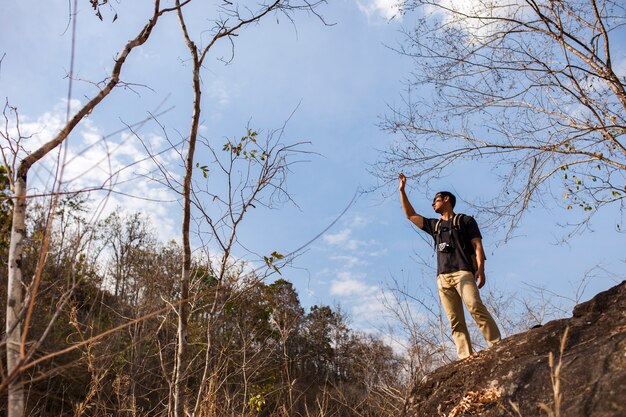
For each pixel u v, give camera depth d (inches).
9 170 121.9
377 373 302.4
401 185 216.2
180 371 218.1
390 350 305.4
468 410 145.5
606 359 130.3
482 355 165.6
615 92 294.7
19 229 116.2
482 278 188.2
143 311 311.1
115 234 486.9
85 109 146.6
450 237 198.5
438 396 162.1
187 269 221.1
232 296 238.4
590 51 297.9
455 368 168.1
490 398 144.2
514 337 164.1
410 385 236.5
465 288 189.2
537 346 153.9
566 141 299.4
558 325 158.1
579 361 135.4
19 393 101.6
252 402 285.1
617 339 135.2
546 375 138.6
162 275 339.9
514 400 138.6
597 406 119.3
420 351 257.6
